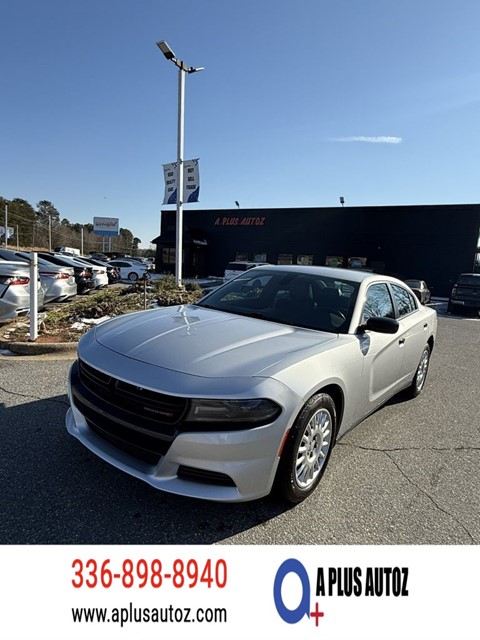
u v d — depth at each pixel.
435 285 26.34
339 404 2.92
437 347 8.62
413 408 4.60
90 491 2.59
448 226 25.77
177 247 15.00
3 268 6.98
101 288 15.71
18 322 7.38
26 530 2.24
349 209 28.28
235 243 31.83
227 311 3.58
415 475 3.12
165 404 2.20
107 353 2.58
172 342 2.64
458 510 2.70
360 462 3.28
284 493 2.47
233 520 2.43
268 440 2.23
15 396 4.05
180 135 14.48
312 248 29.52
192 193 14.48
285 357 2.51
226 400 2.14
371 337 3.27
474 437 3.89
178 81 14.25
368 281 3.73
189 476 2.23
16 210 100.94
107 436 2.53
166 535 2.28
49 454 2.98
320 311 3.37
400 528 2.48
